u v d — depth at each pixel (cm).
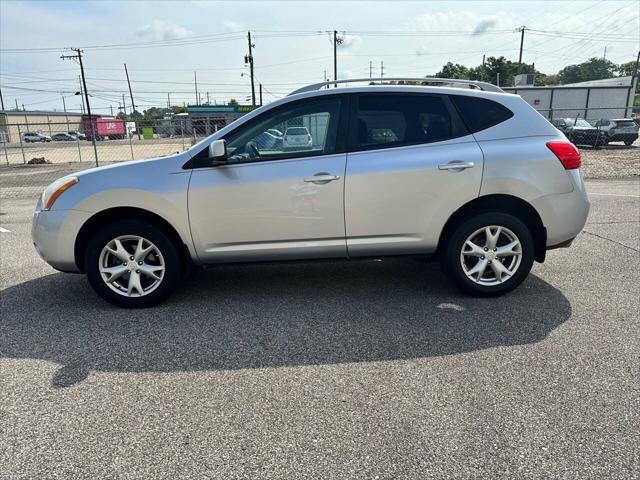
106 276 416
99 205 401
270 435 248
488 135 407
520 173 398
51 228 405
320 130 406
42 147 4088
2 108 6425
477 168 397
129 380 305
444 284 468
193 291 465
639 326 366
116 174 404
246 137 405
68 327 387
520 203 411
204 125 2166
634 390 281
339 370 312
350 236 407
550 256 557
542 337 352
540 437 242
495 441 240
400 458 230
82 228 408
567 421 254
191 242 408
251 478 219
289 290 462
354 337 359
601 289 446
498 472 220
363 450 236
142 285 430
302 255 414
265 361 327
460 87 441
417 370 310
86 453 237
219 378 306
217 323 390
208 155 400
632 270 501
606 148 2392
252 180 397
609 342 342
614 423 252
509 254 416
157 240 407
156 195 397
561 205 405
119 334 372
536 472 219
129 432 253
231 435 249
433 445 238
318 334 366
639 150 2230
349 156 400
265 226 404
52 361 331
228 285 479
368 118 406
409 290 454
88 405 278
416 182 398
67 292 471
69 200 403
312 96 408
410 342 349
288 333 369
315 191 398
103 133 6294
